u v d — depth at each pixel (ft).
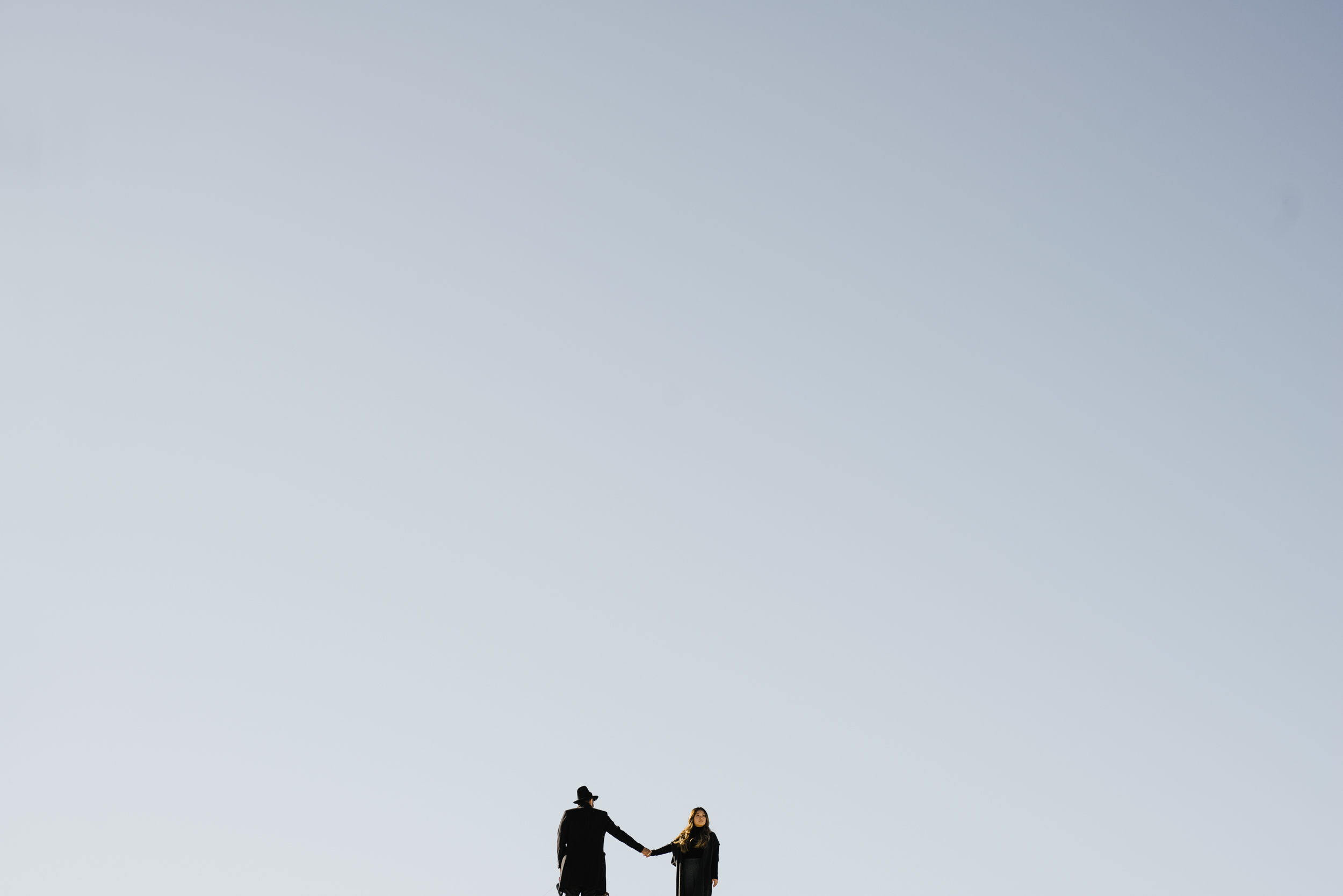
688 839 83.10
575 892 81.76
